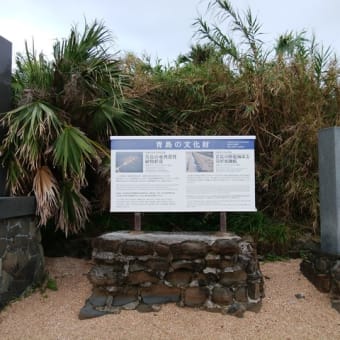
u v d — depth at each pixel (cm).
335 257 350
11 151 393
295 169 471
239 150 356
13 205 345
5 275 338
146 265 336
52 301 354
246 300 329
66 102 428
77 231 451
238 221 476
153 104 518
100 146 434
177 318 311
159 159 355
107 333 292
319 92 488
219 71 502
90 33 450
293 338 286
